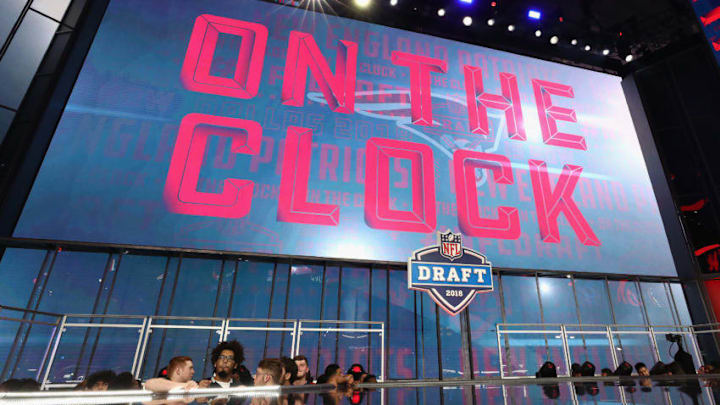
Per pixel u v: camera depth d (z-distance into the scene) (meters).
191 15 15.22
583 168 16.73
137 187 11.91
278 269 12.40
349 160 14.30
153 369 10.41
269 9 16.44
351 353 12.03
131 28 14.20
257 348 11.38
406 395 3.57
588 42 18.88
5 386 3.70
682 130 16.95
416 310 12.92
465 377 7.32
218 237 11.98
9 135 11.50
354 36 17.08
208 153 13.05
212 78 14.34
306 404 2.62
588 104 18.62
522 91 18.03
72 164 11.66
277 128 14.13
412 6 17.64
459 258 6.95
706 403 2.75
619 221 15.88
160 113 13.19
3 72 11.85
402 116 15.77
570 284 14.55
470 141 16.03
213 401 2.47
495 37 18.80
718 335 13.57
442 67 17.53
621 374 8.44
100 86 12.96
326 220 13.11
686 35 17.50
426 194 14.46
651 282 15.16
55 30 13.27
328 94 15.38
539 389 3.85
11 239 10.14
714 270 14.38
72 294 10.56
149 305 11.09
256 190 12.92
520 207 15.14
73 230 10.87
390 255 13.16
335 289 12.66
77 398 2.30
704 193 15.55
